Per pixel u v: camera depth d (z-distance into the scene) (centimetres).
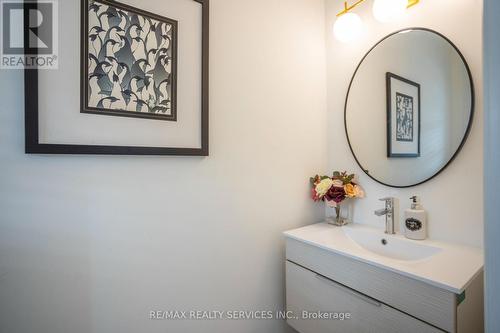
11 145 76
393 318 87
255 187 129
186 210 108
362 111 138
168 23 100
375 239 123
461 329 75
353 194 135
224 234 119
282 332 140
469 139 102
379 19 121
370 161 135
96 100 86
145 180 99
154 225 101
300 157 147
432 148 112
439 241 110
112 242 92
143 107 95
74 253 85
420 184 117
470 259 90
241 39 123
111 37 88
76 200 86
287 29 141
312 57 152
